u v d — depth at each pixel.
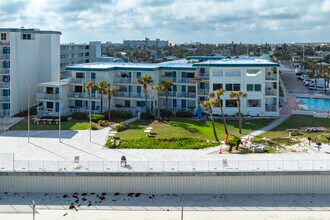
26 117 79.31
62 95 82.12
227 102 79.50
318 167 46.34
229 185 45.50
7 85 80.62
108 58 152.38
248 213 40.59
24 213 40.50
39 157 51.62
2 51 80.81
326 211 41.06
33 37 88.56
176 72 84.62
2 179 45.66
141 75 83.94
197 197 44.75
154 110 82.38
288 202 43.31
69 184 45.62
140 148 55.47
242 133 64.56
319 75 130.62
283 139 60.22
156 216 39.94
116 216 39.91
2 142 59.28
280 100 96.12
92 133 65.19
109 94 75.62
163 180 45.47
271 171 45.19
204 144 57.00
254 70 78.12
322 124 70.69
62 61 136.00
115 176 45.34
